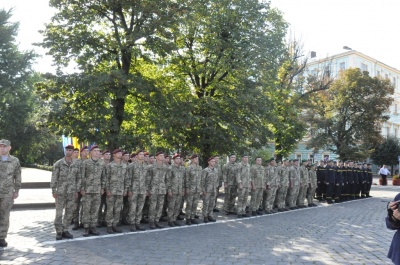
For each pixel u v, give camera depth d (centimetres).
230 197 1420
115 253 740
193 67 2003
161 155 1099
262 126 1955
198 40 1962
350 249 802
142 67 1903
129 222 1032
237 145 1847
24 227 1021
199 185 1173
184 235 955
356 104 3531
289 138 2597
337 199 1922
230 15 1897
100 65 1681
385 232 1019
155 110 1658
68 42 1548
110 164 999
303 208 1667
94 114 1501
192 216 1173
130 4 1549
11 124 4325
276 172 1495
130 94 1698
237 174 1339
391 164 5028
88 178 940
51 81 1557
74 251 754
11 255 715
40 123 1600
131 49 1559
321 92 3553
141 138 1546
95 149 957
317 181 2014
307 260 704
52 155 5925
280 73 2655
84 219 935
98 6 1627
